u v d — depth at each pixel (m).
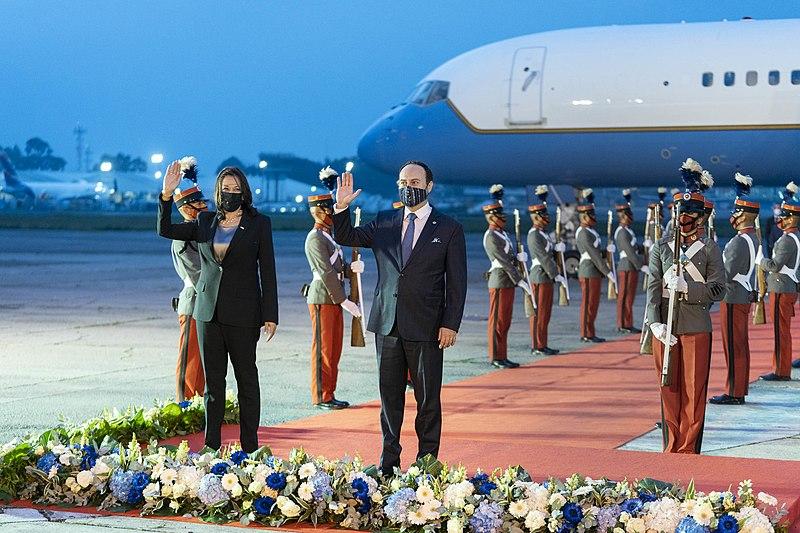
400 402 14.02
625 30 51.34
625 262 33.81
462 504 11.98
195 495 12.85
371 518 12.43
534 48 52.09
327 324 20.39
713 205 16.70
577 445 16.98
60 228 131.25
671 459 15.13
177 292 46.34
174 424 16.61
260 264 15.13
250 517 12.45
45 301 42.38
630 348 29.47
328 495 12.42
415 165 13.86
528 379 23.83
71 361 26.58
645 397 21.31
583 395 21.59
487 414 19.58
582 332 31.47
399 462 13.98
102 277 54.59
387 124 55.50
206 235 15.02
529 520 11.76
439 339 13.85
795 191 24.61
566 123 50.75
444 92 53.88
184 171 15.04
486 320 36.28
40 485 13.43
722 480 13.80
